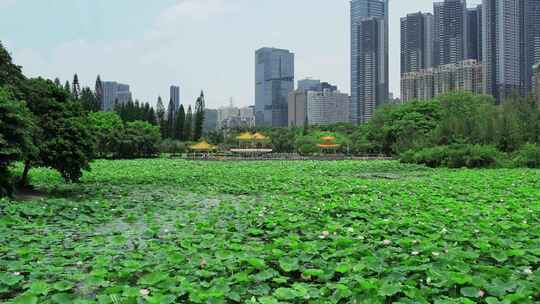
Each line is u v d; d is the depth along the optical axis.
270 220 8.60
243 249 6.29
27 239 7.05
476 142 32.00
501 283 4.47
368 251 5.84
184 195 14.59
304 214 9.81
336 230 7.54
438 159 29.77
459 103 52.50
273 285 5.11
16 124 12.61
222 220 9.36
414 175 22.75
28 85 16.30
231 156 55.03
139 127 58.44
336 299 4.29
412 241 6.22
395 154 51.00
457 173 21.41
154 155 59.94
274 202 11.80
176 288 4.56
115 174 24.27
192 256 5.97
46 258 6.09
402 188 14.81
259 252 6.14
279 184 17.47
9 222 8.60
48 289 4.67
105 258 5.97
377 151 57.38
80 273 5.47
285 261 5.54
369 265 5.16
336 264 5.49
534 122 32.03
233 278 4.94
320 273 5.00
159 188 16.67
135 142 54.88
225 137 77.12
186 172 26.11
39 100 16.00
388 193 13.66
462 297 4.12
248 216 9.55
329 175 23.38
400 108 54.66
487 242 6.11
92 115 53.69
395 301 4.41
